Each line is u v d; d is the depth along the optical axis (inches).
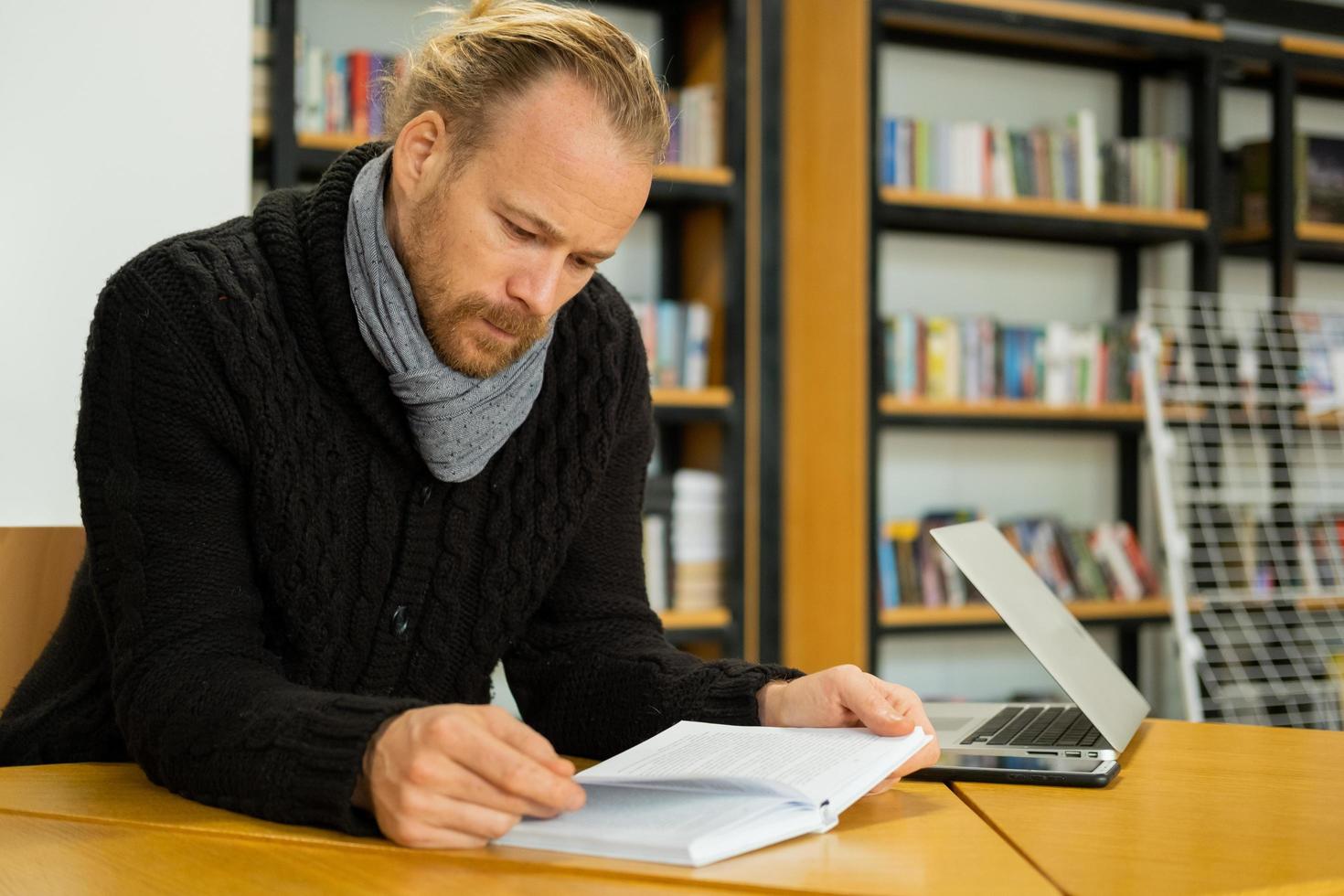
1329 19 172.6
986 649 163.2
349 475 48.7
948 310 161.0
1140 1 161.6
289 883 31.5
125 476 44.8
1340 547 161.3
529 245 42.8
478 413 48.0
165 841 35.4
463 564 51.4
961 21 144.6
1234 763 46.9
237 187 101.7
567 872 32.7
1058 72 165.5
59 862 33.2
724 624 139.4
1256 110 174.6
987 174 150.0
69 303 96.3
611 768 38.9
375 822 36.2
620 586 55.0
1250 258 172.1
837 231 141.3
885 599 146.2
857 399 139.6
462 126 42.9
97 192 97.3
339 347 47.2
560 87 41.5
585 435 53.5
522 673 54.1
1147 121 168.9
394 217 46.4
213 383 45.5
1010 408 148.7
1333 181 164.2
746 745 41.8
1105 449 169.3
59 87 96.2
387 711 36.9
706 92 141.2
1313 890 31.7
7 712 51.0
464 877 32.2
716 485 141.8
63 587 58.0
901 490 160.7
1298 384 158.2
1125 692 54.1
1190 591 160.7
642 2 147.6
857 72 139.4
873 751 40.9
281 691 39.8
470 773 34.8
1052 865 33.4
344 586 48.7
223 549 45.1
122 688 43.0
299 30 127.6
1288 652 156.2
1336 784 43.6
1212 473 160.7
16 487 94.5
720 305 142.5
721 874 32.2
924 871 32.6
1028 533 155.9
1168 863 33.6
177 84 99.6
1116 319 168.2
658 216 150.6
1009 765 44.4
